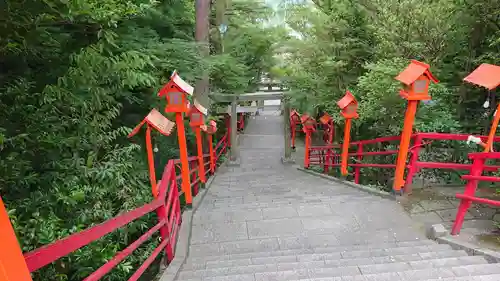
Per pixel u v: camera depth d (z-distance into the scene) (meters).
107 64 3.88
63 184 3.40
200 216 5.40
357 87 7.50
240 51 10.46
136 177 4.68
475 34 5.60
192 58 6.29
